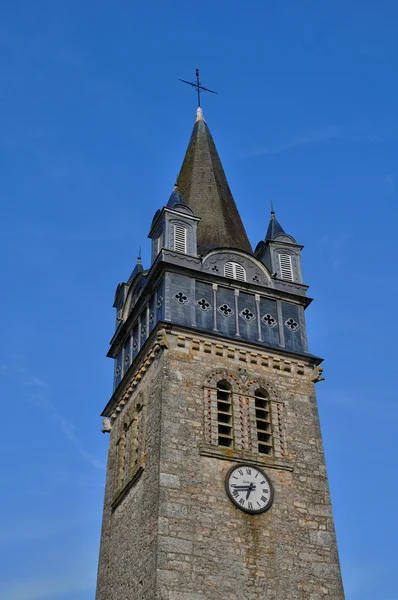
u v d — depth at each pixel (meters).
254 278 37.19
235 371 33.56
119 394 37.19
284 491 30.88
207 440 30.88
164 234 36.34
